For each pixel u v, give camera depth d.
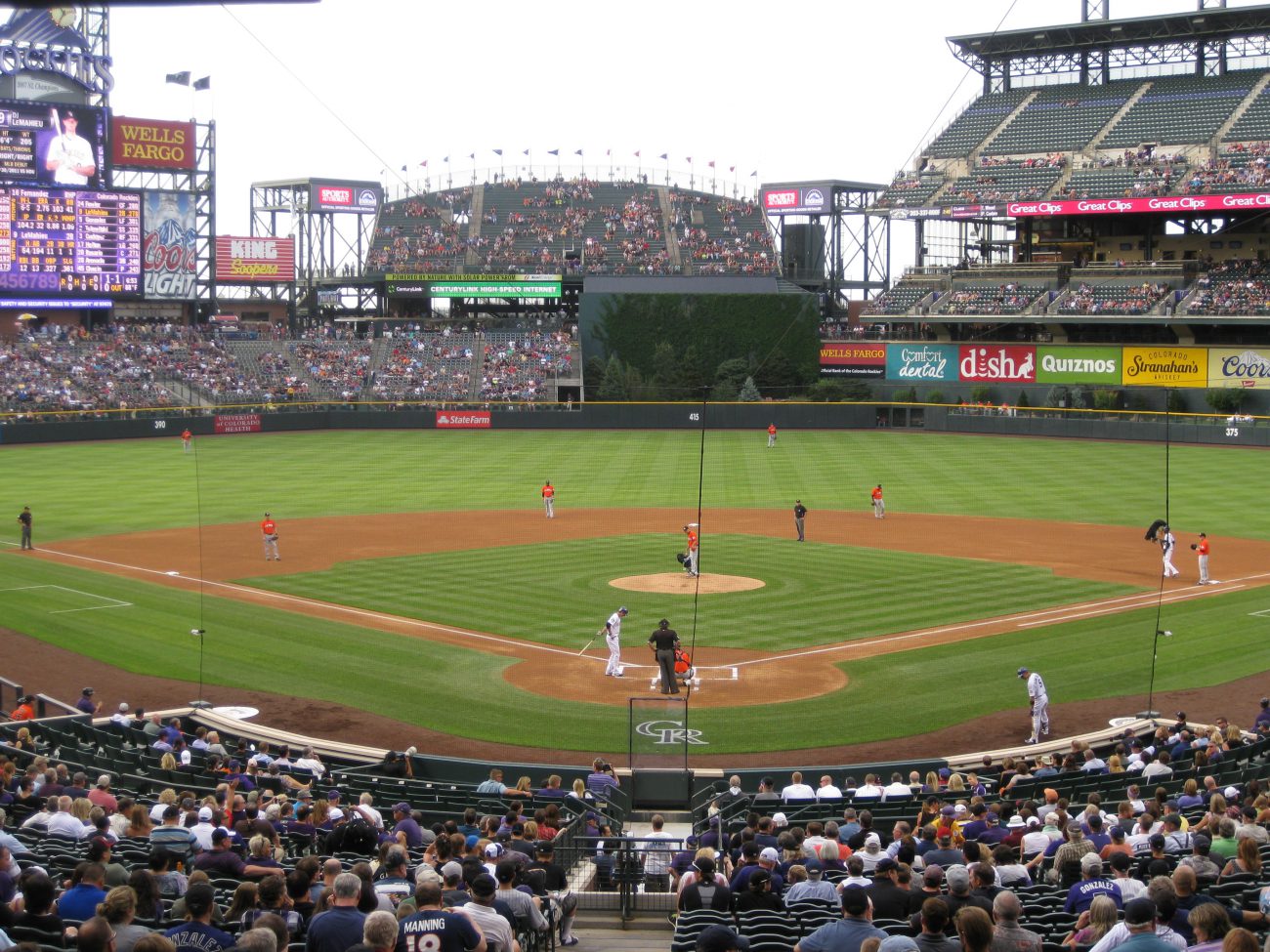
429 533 55.50
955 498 65.19
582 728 29.33
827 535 54.59
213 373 102.12
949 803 19.95
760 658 35.19
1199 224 99.19
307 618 39.56
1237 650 35.38
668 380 106.88
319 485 70.69
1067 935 12.41
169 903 13.80
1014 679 32.97
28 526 51.00
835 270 130.38
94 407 92.44
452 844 15.28
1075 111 107.50
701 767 26.77
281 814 18.67
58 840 16.67
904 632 37.94
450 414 100.88
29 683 32.47
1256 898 13.07
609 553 50.56
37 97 101.25
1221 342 91.12
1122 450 84.06
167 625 38.56
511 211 127.69
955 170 107.44
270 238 120.25
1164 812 18.56
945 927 11.20
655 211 127.69
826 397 103.50
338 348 110.69
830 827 16.28
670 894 18.36
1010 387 98.94
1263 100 99.69
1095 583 44.47
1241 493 64.88
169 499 65.12
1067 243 104.06
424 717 30.06
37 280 97.56
